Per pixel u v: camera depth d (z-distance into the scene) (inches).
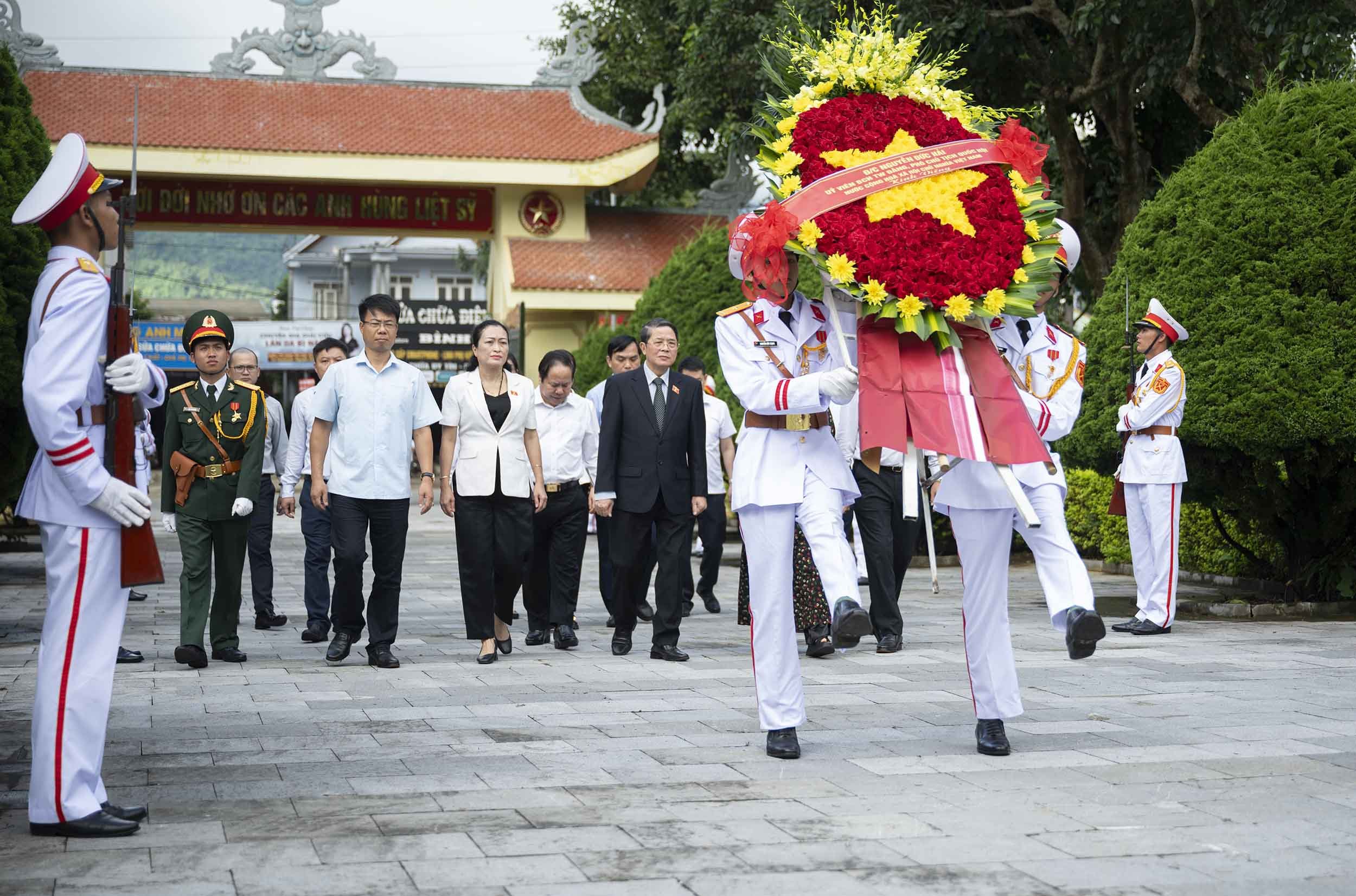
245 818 167.8
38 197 166.1
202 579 296.7
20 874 144.7
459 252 1955.0
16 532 627.2
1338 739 214.8
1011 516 201.9
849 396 192.5
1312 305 359.9
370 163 1166.3
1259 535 438.6
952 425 190.1
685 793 180.1
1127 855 152.2
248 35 1215.6
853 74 209.5
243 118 1173.7
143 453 457.7
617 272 1207.6
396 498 295.6
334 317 2054.6
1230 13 548.7
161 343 1537.9
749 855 152.0
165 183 1190.3
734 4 732.7
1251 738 215.2
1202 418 362.0
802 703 204.4
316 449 299.7
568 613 331.3
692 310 740.7
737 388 200.4
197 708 243.6
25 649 316.5
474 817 168.1
